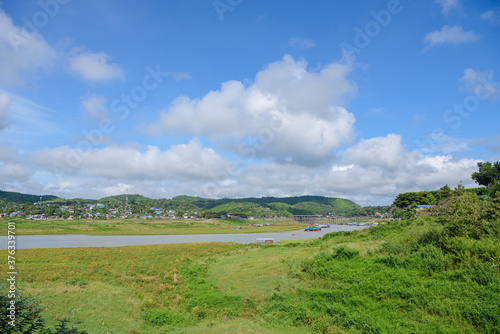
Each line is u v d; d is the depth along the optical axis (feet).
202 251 166.91
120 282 85.20
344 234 167.22
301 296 62.49
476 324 40.57
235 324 53.31
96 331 48.03
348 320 48.78
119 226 490.08
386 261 66.80
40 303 59.26
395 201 301.43
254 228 568.41
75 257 135.23
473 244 58.29
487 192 138.41
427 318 44.32
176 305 65.87
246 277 84.48
